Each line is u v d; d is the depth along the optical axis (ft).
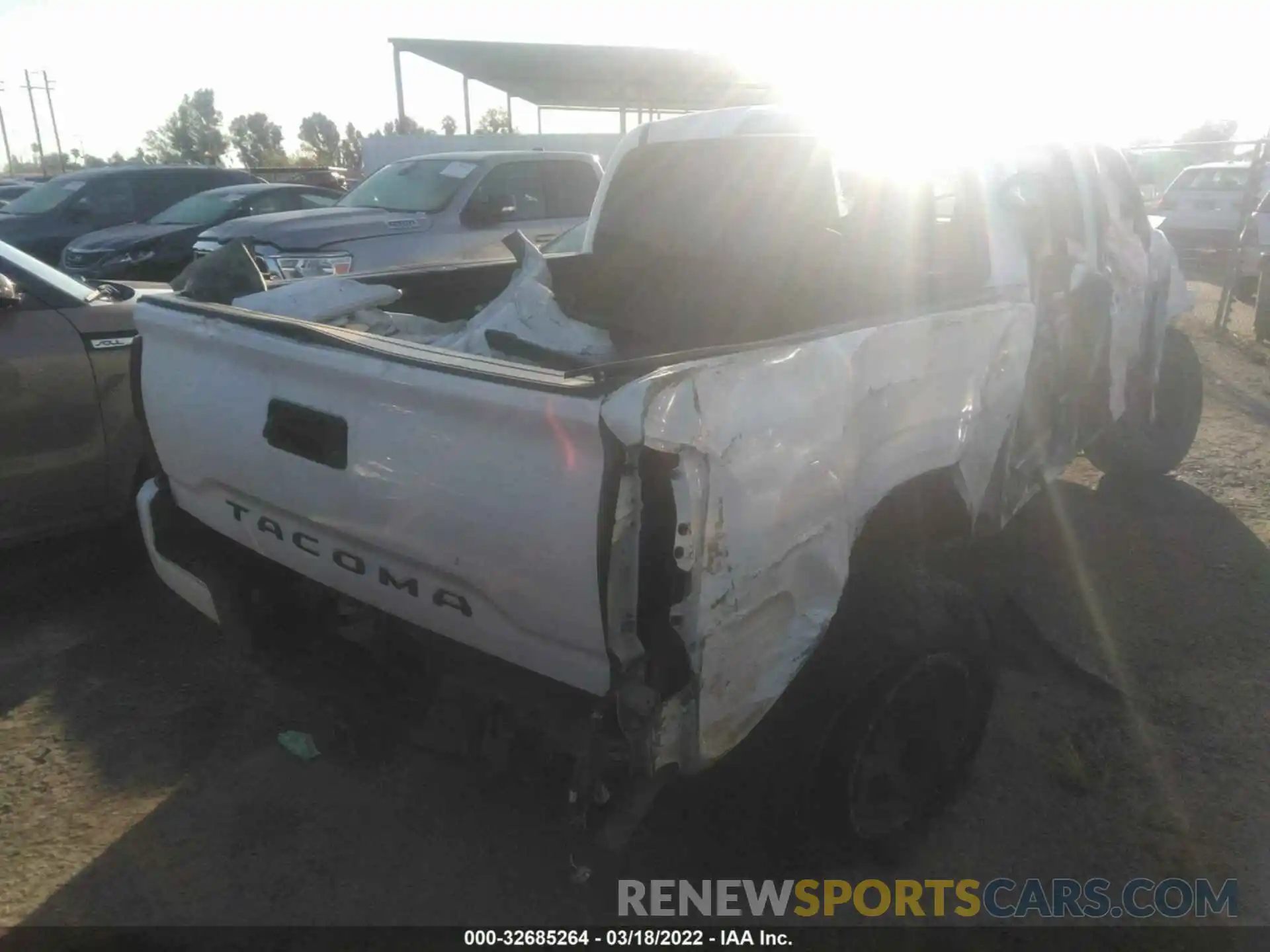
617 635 6.79
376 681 8.85
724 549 6.94
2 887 9.04
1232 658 12.91
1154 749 11.12
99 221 41.47
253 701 12.03
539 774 7.35
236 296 11.21
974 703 9.69
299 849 9.61
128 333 14.44
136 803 10.19
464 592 7.63
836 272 12.30
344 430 8.04
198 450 9.73
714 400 6.83
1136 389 16.55
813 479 7.75
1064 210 13.30
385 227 28.91
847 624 8.64
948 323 9.59
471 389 7.02
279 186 40.27
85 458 14.10
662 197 14.03
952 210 11.71
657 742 6.91
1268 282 31.65
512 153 32.24
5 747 11.03
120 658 12.94
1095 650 13.03
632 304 14.14
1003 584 14.71
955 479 10.31
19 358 13.33
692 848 9.61
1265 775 10.70
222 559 10.12
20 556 15.67
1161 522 17.22
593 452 6.57
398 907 8.93
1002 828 9.94
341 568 8.60
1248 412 24.14
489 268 14.49
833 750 8.50
